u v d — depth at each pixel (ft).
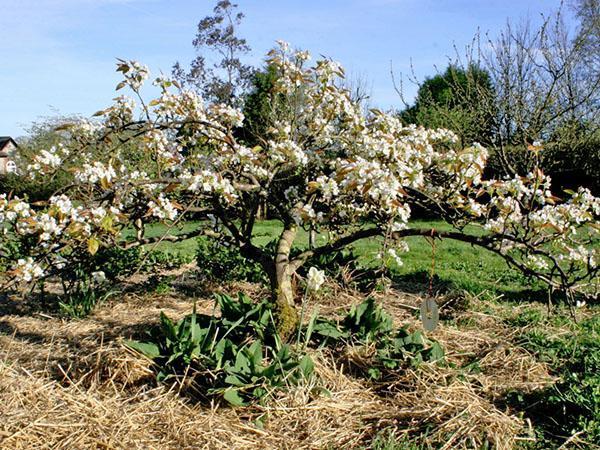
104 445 10.16
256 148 14.75
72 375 12.96
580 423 11.03
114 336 15.76
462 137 34.45
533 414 12.03
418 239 39.27
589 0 44.78
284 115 25.20
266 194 15.35
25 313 18.75
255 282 22.56
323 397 12.05
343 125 16.62
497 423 11.03
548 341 15.89
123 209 14.15
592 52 42.22
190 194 14.98
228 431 10.83
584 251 13.92
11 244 18.29
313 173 16.46
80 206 12.76
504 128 34.14
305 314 16.37
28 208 12.19
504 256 13.88
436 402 11.82
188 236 15.53
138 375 12.64
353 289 21.35
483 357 14.84
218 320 14.11
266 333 13.99
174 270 25.84
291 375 12.26
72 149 16.17
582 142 35.81
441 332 16.43
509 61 33.32
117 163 16.16
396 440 10.66
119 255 20.03
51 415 11.03
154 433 10.76
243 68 86.38
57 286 22.76
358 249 33.96
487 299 20.98
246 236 15.92
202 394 11.88
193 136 16.24
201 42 85.51
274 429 11.09
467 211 14.52
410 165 13.38
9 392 11.76
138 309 18.98
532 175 13.43
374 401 12.28
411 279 25.09
